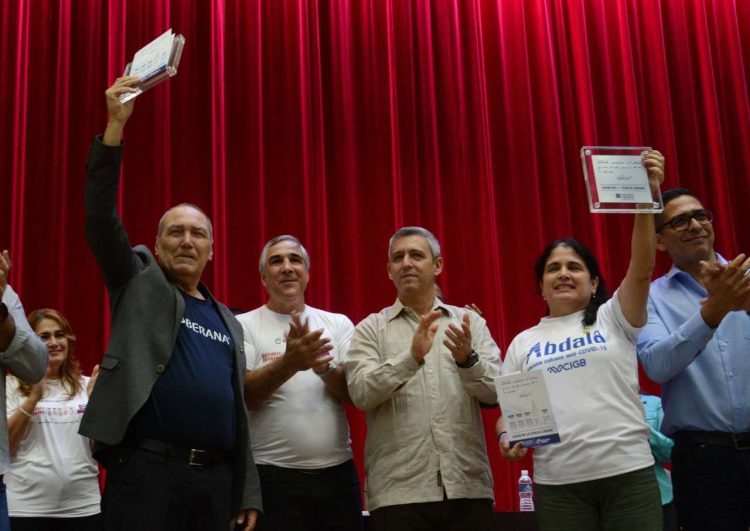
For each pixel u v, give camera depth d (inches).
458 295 198.1
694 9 219.6
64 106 193.8
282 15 207.6
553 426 86.9
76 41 199.8
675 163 208.5
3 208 189.6
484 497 94.1
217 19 200.8
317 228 194.5
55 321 125.1
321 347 96.3
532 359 95.3
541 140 210.2
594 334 93.6
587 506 87.9
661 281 105.3
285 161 198.8
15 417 113.9
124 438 82.9
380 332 102.8
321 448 102.7
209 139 196.9
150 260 92.0
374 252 197.3
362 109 205.2
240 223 194.1
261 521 99.7
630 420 89.1
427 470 93.1
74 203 190.4
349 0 210.7
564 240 103.0
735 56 217.2
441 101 208.5
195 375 86.7
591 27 219.3
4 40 197.2
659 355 93.5
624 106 213.0
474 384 94.3
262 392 99.1
